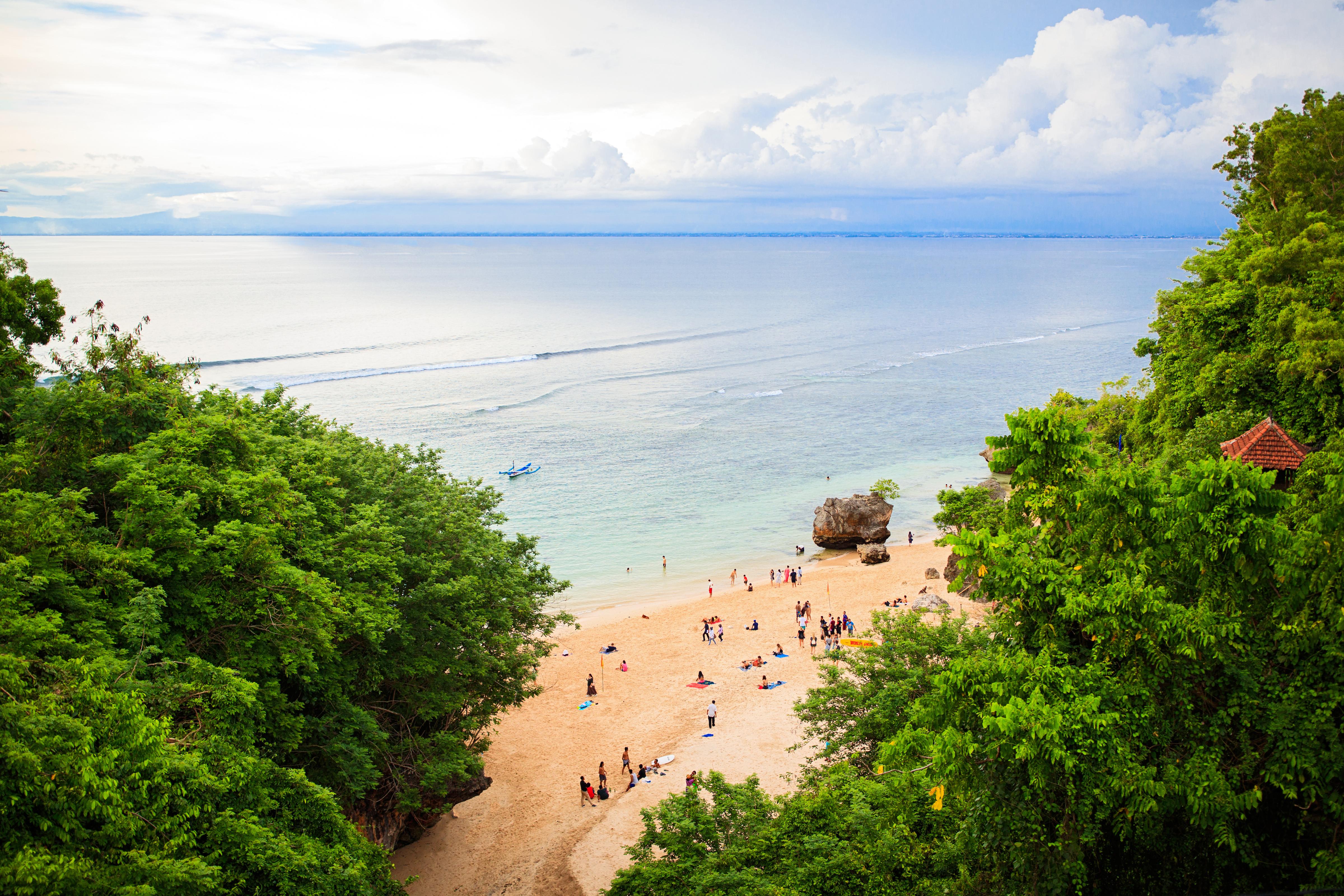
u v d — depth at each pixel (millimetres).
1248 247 42062
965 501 26766
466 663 27172
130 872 13805
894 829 18641
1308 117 43656
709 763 37188
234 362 144875
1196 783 13383
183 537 20109
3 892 12148
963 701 15211
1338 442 22250
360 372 140000
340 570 24062
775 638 52656
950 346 181750
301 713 22312
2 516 18078
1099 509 16094
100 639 17844
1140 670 14430
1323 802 13922
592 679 45531
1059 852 14250
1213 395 37250
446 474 36000
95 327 27250
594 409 117812
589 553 70375
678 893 19250
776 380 141125
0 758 13133
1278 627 14688
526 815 34438
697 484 87500
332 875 17969
